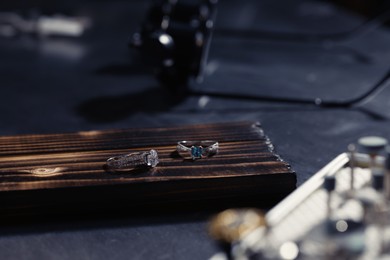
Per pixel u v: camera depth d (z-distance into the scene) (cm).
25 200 41
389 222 33
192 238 40
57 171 43
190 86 69
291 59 82
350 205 35
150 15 65
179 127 49
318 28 101
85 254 39
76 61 80
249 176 42
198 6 64
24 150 46
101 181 42
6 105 64
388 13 100
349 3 122
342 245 32
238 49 88
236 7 121
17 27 97
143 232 41
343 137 55
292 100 64
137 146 47
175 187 42
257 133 48
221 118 60
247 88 69
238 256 31
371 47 89
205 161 44
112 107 63
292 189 43
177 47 63
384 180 35
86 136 48
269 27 102
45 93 68
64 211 42
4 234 41
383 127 58
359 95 67
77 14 109
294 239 33
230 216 32
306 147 53
